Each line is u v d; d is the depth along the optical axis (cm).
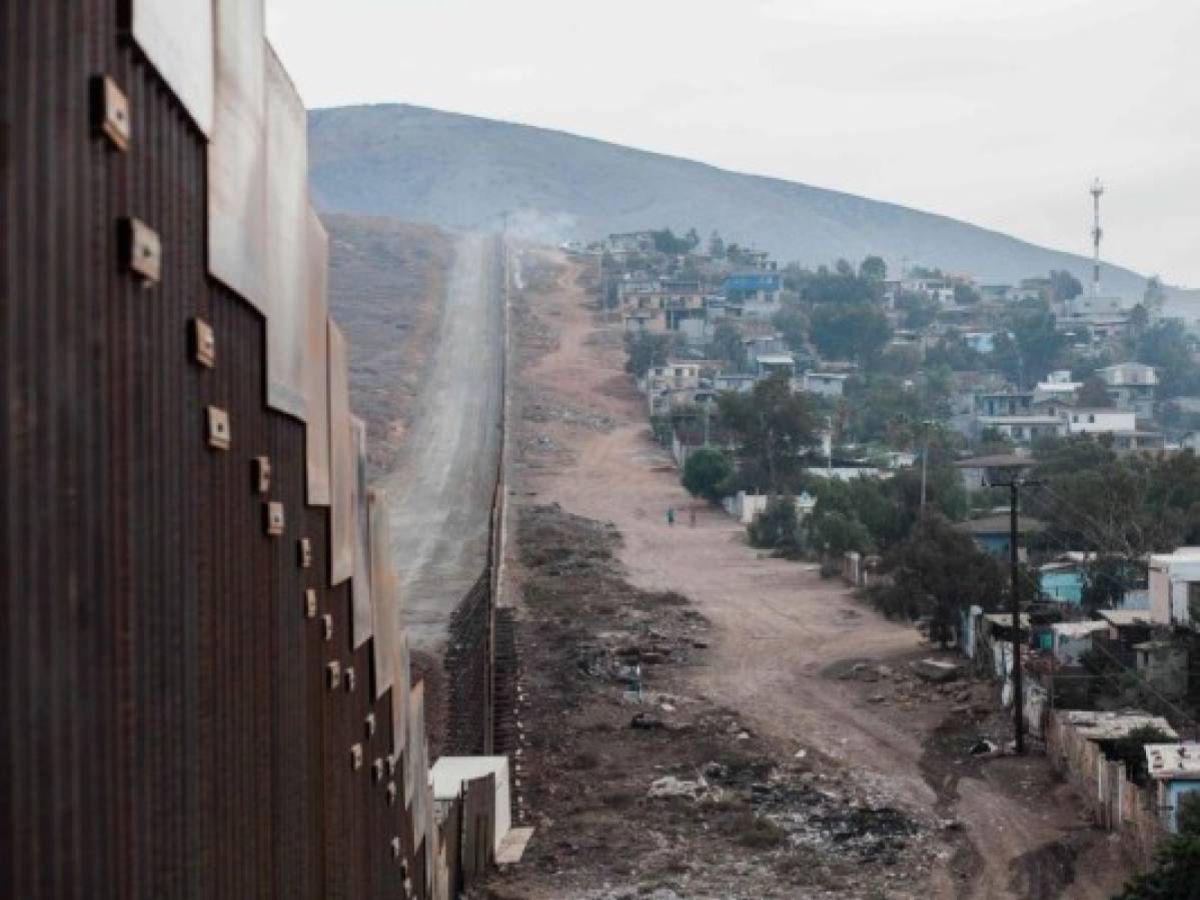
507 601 11950
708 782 7456
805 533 14988
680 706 9062
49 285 1186
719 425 19388
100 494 1284
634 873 6047
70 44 1234
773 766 7744
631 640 10819
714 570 14050
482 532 14488
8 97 1121
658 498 17975
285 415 2162
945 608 10425
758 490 17450
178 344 1545
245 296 1850
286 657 2123
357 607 2920
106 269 1314
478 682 8006
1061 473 14650
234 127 1802
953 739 8275
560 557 13850
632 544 15262
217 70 1717
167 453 1492
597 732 8394
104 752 1274
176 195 1543
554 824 6731
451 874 5309
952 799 7181
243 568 1834
